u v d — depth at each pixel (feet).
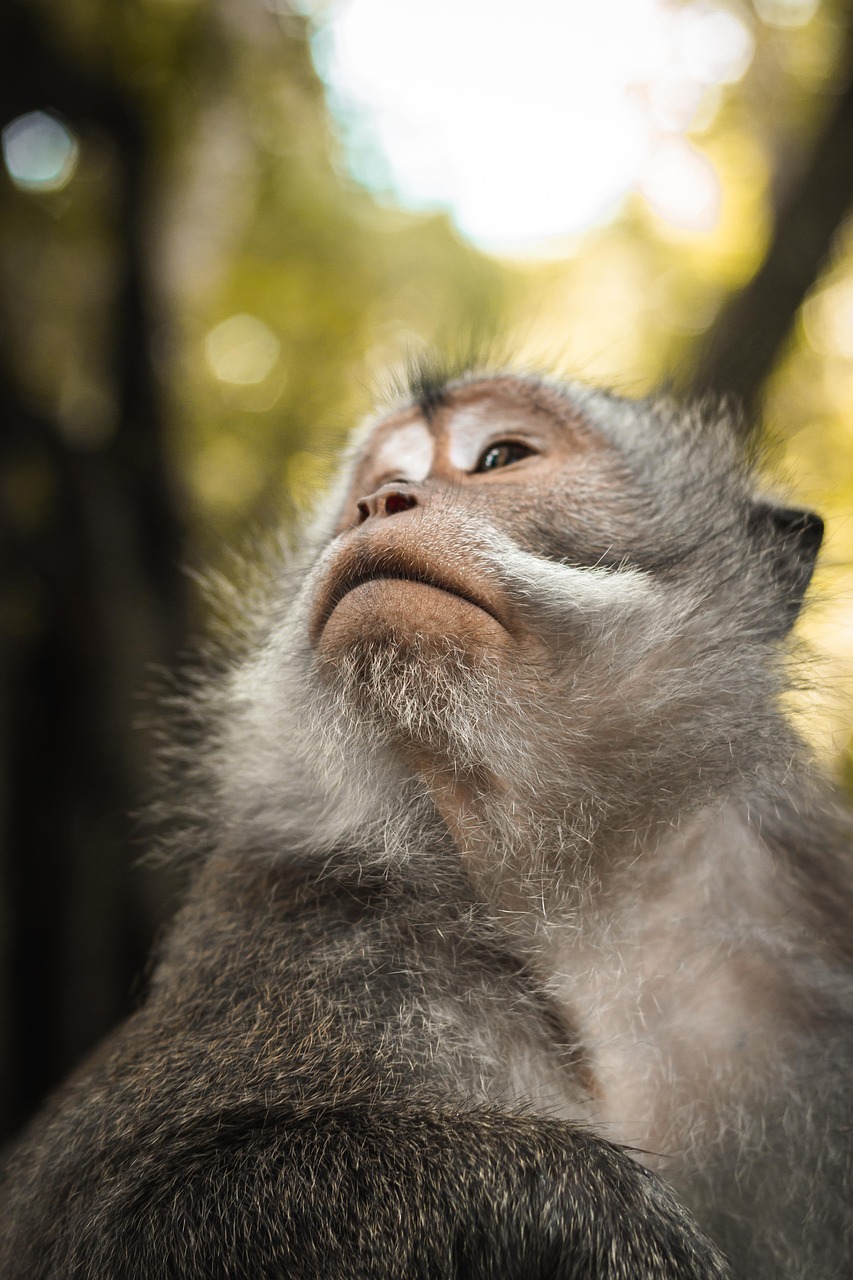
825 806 2.82
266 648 2.87
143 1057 2.65
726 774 2.71
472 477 2.80
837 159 3.80
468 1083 2.61
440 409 2.89
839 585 2.92
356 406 3.71
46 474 4.38
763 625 2.81
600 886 2.67
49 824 4.19
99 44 4.42
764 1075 2.70
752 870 2.76
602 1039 2.66
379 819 2.67
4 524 4.24
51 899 4.16
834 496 3.89
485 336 3.74
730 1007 2.72
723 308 4.05
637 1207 2.46
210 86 4.78
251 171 5.50
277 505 3.31
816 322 5.25
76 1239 2.53
